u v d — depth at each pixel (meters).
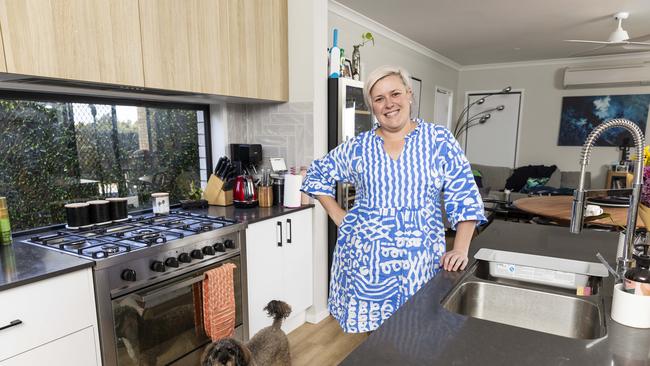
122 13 1.62
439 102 6.28
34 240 1.65
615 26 4.21
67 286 1.33
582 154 1.07
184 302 1.74
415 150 1.33
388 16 3.88
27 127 1.81
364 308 1.42
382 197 1.37
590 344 0.78
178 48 1.86
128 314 1.51
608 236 1.77
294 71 2.58
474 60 6.29
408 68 5.05
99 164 2.09
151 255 1.57
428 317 0.91
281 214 2.29
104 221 1.94
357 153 1.44
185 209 2.38
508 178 6.25
